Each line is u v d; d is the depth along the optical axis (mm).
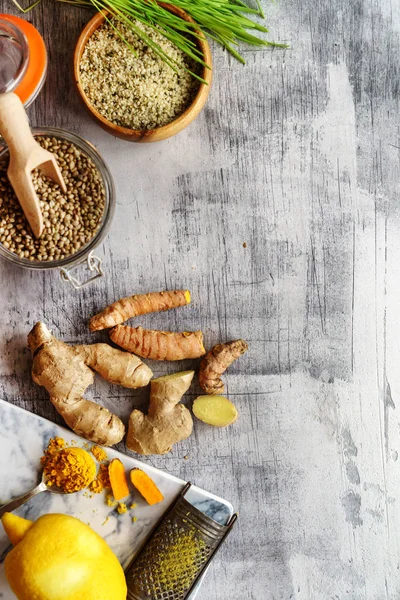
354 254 629
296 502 629
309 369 629
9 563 555
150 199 618
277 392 627
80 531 562
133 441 603
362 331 631
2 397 611
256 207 624
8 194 575
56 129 574
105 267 617
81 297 616
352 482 632
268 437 627
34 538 552
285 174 624
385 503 633
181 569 592
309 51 621
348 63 624
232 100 619
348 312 630
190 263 622
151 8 572
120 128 574
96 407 595
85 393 617
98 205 584
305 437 629
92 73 582
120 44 580
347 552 633
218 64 616
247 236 624
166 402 598
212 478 624
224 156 621
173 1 571
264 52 619
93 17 574
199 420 624
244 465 626
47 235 579
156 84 581
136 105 582
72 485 593
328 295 629
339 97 624
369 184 628
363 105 626
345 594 632
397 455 633
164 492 610
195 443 623
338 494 631
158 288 621
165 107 584
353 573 633
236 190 622
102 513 608
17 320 613
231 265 624
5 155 573
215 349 607
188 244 621
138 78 579
